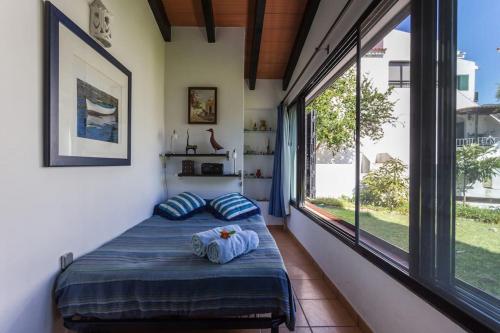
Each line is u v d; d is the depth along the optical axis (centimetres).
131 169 242
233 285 147
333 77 288
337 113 333
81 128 161
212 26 326
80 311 140
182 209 293
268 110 504
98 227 184
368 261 178
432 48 120
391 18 159
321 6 280
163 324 150
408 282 133
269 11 321
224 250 161
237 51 358
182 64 355
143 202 275
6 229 112
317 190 376
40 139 130
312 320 197
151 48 299
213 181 358
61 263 145
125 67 224
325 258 268
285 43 385
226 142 358
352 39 204
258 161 501
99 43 186
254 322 153
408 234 138
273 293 148
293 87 415
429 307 121
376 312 167
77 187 160
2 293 110
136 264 156
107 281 142
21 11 118
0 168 108
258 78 489
